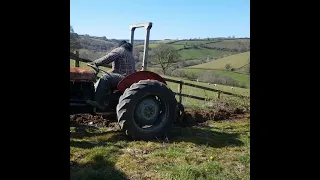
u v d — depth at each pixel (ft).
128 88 17.26
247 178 11.37
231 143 16.44
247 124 21.56
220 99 28.17
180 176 11.39
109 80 17.84
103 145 15.08
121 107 16.48
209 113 23.65
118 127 18.48
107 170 12.00
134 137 16.51
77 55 20.01
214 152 14.82
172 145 15.80
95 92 17.57
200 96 31.45
